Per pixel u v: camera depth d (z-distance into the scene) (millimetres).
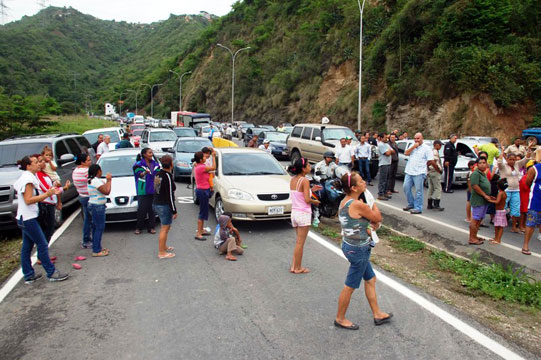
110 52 179250
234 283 5582
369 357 3752
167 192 6578
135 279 5770
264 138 23953
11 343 4074
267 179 8812
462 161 13828
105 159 9992
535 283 5535
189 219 9484
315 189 5938
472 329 4289
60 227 8883
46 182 6172
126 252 7020
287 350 3879
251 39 74500
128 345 4000
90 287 5492
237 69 71062
